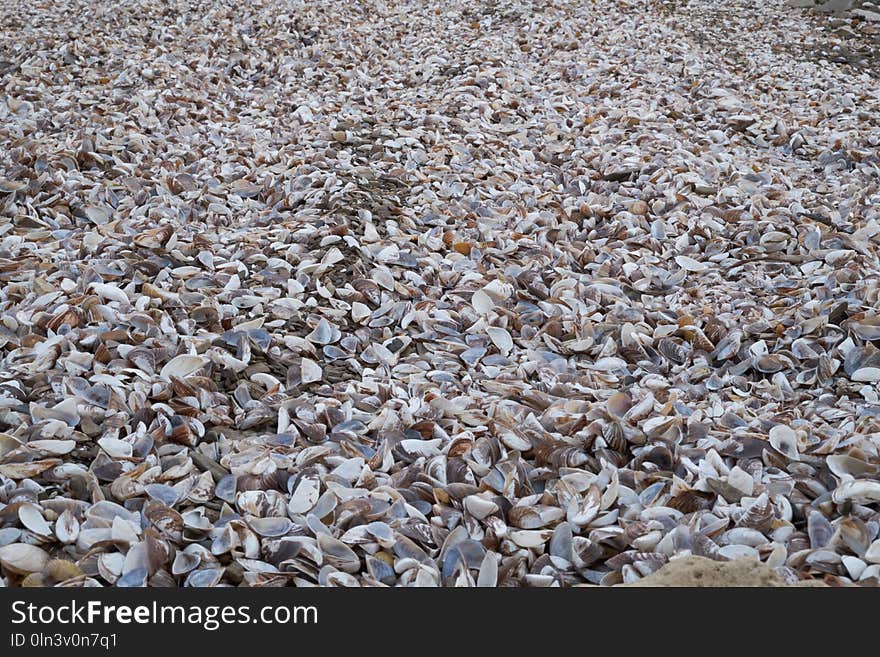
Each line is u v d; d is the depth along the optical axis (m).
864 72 6.66
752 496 2.12
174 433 2.33
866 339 2.91
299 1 7.56
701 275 3.61
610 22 7.43
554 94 5.69
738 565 1.77
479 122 5.11
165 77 5.57
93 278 3.09
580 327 3.08
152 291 3.03
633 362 2.97
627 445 2.35
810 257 3.64
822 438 2.37
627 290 3.49
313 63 6.16
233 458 2.24
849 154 4.83
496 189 4.31
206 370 2.64
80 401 2.38
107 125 4.68
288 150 4.61
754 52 7.01
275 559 1.95
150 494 2.08
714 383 2.81
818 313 3.12
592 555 1.97
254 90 5.76
